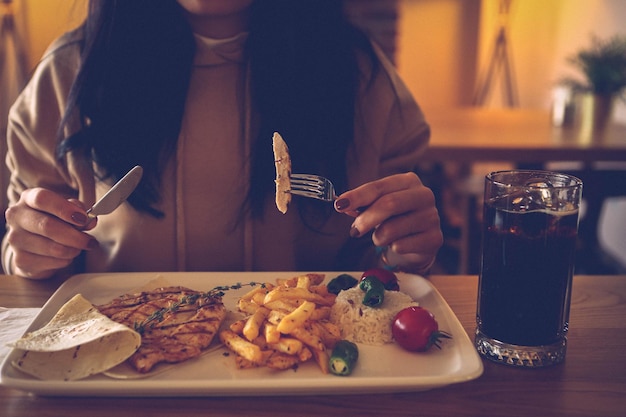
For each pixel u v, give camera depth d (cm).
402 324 53
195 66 79
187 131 79
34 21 230
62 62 80
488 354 54
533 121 188
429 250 69
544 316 52
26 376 48
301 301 56
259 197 79
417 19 292
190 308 57
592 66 175
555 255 51
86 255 81
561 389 50
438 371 51
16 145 81
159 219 79
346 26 83
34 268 67
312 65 78
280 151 60
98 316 53
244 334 53
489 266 53
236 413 47
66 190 83
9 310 61
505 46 295
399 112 87
